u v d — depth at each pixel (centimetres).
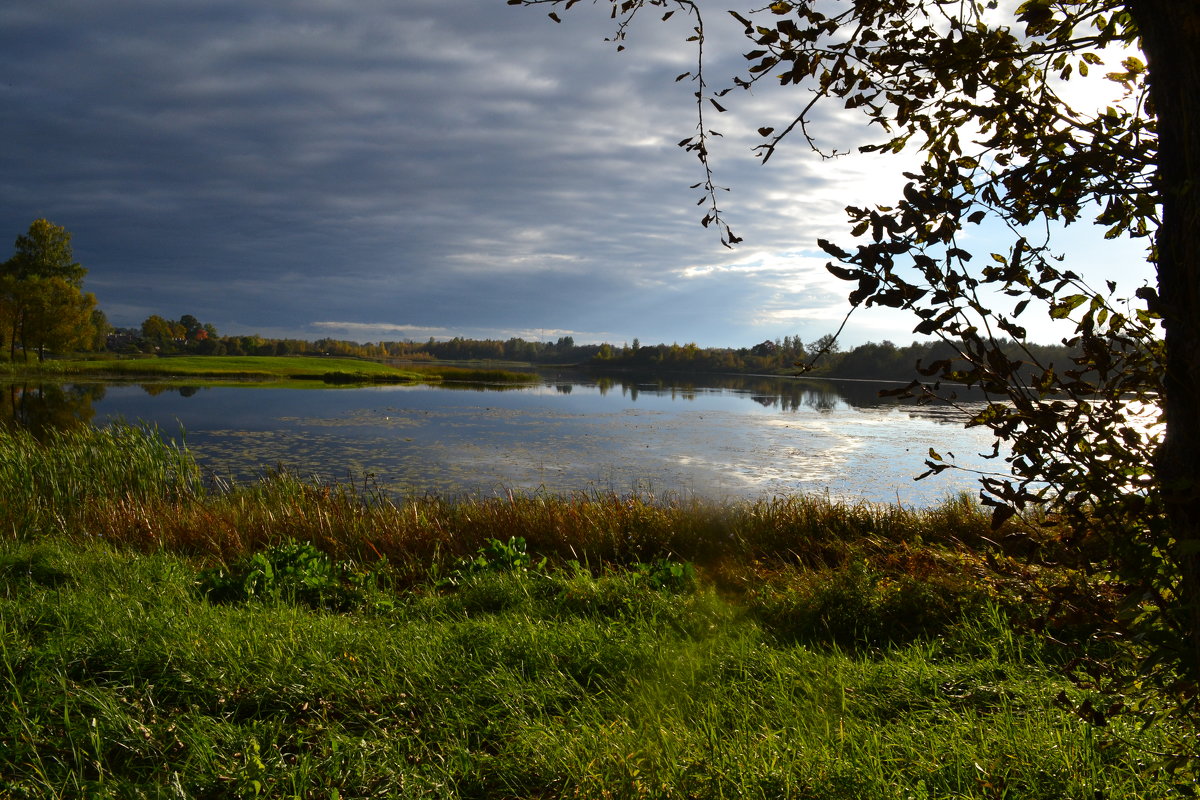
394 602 491
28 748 279
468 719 313
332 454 1536
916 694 326
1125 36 143
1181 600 126
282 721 308
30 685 326
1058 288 135
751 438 1905
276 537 719
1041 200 148
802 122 163
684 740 284
